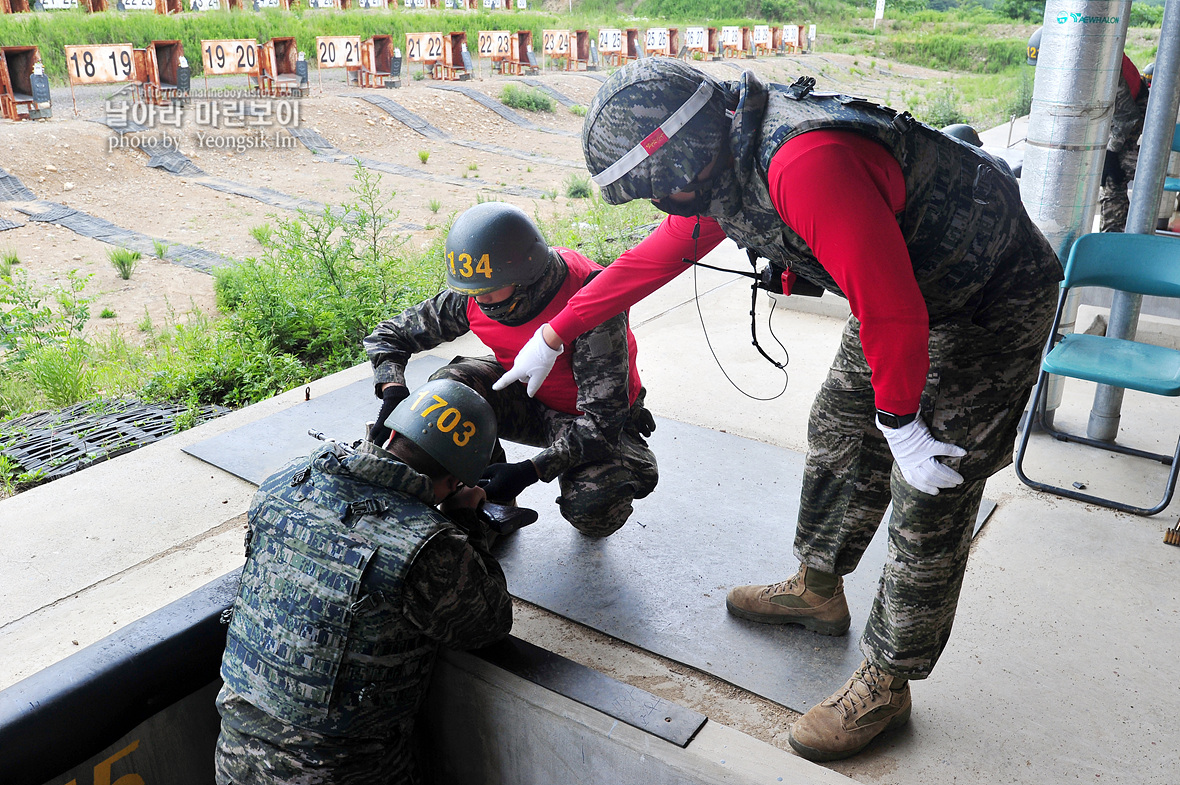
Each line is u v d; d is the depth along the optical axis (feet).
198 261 33.30
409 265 25.40
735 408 13.66
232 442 12.73
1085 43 11.06
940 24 110.11
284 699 6.07
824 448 7.87
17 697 6.06
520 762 6.95
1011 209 6.10
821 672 8.05
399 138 59.36
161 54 59.47
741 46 94.38
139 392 17.60
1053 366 10.76
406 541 6.07
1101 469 11.67
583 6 128.98
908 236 5.71
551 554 9.94
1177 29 10.94
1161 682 7.92
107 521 10.91
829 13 122.31
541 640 8.59
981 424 6.35
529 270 8.00
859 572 9.53
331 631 5.97
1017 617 8.80
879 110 5.51
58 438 15.01
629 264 7.63
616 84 5.74
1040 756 7.15
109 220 39.29
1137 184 11.87
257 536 6.38
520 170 52.54
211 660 6.96
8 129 48.39
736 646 8.41
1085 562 9.66
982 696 7.81
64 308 27.14
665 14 125.08
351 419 13.47
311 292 21.01
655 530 10.35
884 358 5.36
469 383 8.87
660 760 6.04
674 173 5.62
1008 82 72.84
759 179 5.50
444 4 111.34
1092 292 16.94
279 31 79.92
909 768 7.06
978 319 6.23
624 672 8.14
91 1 75.66
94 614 9.20
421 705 7.04
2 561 10.11
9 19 67.21
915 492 6.37
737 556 9.82
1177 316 16.43
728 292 19.26
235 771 6.26
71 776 6.29
